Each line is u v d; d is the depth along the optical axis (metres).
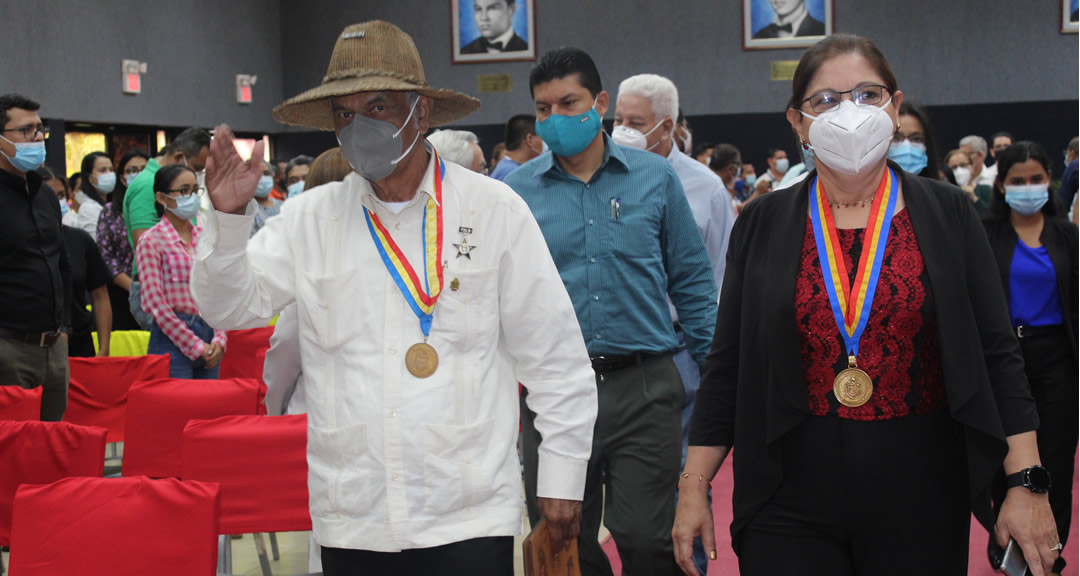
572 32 15.26
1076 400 3.79
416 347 1.98
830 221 1.98
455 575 2.00
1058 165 14.48
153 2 11.89
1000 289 1.95
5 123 4.11
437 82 15.46
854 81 1.98
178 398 3.59
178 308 5.04
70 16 10.50
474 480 1.99
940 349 1.87
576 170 3.08
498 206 2.07
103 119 10.99
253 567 4.40
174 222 5.13
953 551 1.93
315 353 2.04
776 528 2.00
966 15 14.59
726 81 15.09
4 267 4.19
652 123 3.78
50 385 4.41
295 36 15.32
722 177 9.56
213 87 13.23
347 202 2.06
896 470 1.89
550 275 2.11
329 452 2.00
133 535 2.37
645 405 2.99
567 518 2.15
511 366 2.16
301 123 2.26
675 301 3.18
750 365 2.01
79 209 8.79
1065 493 3.83
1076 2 14.34
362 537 1.97
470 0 15.28
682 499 2.15
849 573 2.00
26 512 2.38
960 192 1.97
